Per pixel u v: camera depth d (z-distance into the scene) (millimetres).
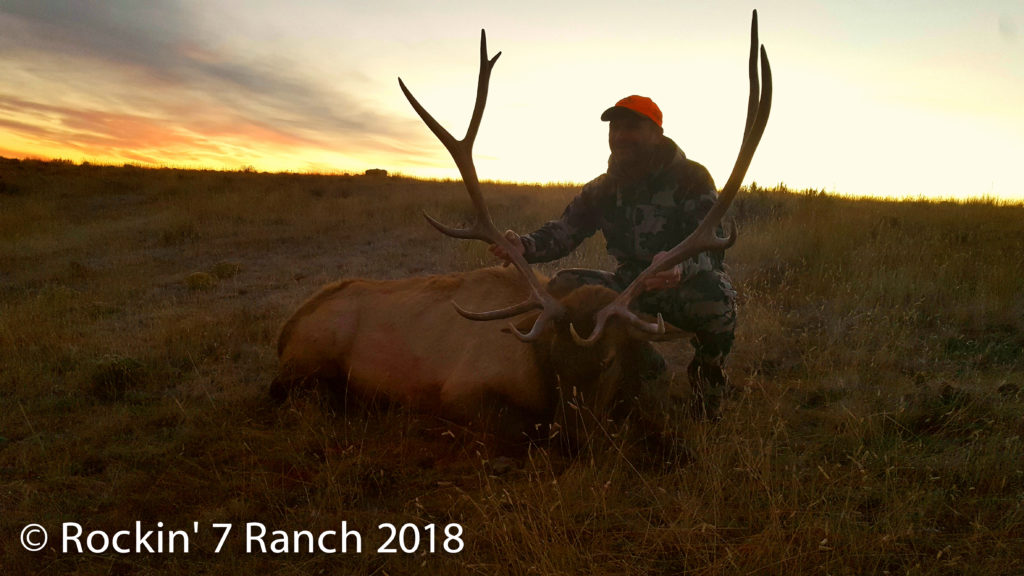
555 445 3824
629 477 3498
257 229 12578
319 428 4277
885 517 2877
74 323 7160
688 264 3684
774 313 6270
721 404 4031
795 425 4066
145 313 7547
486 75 3674
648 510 3150
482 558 2820
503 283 4516
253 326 6590
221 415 4543
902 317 5934
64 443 4082
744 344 5562
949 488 3152
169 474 3645
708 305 4020
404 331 4652
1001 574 2551
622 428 3559
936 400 4230
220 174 23188
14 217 15617
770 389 4629
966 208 11781
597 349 3500
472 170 3762
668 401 4125
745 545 2725
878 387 4488
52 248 12273
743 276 7699
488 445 3906
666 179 4121
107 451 3949
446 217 12281
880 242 8445
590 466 3432
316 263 9984
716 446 3525
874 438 3764
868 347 5328
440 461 3850
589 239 9523
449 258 9508
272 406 4809
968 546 2713
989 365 4973
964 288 6496
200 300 8141
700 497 3191
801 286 7141
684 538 2842
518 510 2982
